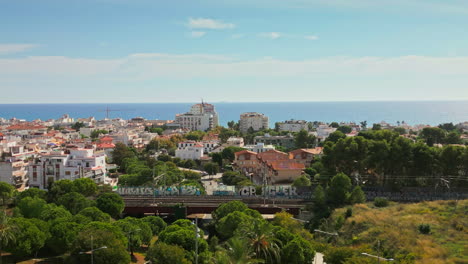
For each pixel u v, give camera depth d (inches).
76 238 3120.1
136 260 3543.3
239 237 2906.0
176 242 3356.3
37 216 4271.7
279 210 4921.3
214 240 3887.8
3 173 6653.5
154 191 5506.9
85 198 4707.2
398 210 4539.9
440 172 5767.7
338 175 5027.1
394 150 5659.5
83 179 5339.6
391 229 3816.4
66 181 5236.2
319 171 7057.1
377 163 5708.7
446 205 4498.0
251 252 2876.5
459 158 5516.7
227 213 4347.9
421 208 4473.4
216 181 7800.2
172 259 2994.6
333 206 4899.1
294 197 5482.3
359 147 5792.3
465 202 4505.4
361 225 4124.0
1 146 7485.2
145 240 3850.9
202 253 3255.4
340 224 4303.6
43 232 3344.0
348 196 4918.8
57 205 4645.7
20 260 3257.9
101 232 3152.1
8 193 5113.2
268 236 3065.9
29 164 6781.5
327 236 4229.8
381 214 4347.9
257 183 7224.4
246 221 3585.1
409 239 3523.6
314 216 4798.2
